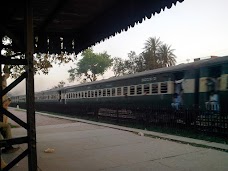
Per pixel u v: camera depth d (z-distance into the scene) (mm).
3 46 5312
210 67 13281
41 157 7355
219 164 6445
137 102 18328
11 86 4039
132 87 18875
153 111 14672
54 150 8258
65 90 32812
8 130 7133
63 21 7508
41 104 39219
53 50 8508
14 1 4820
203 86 13664
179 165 6379
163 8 5164
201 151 7910
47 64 15734
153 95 16844
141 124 15602
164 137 10508
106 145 9008
